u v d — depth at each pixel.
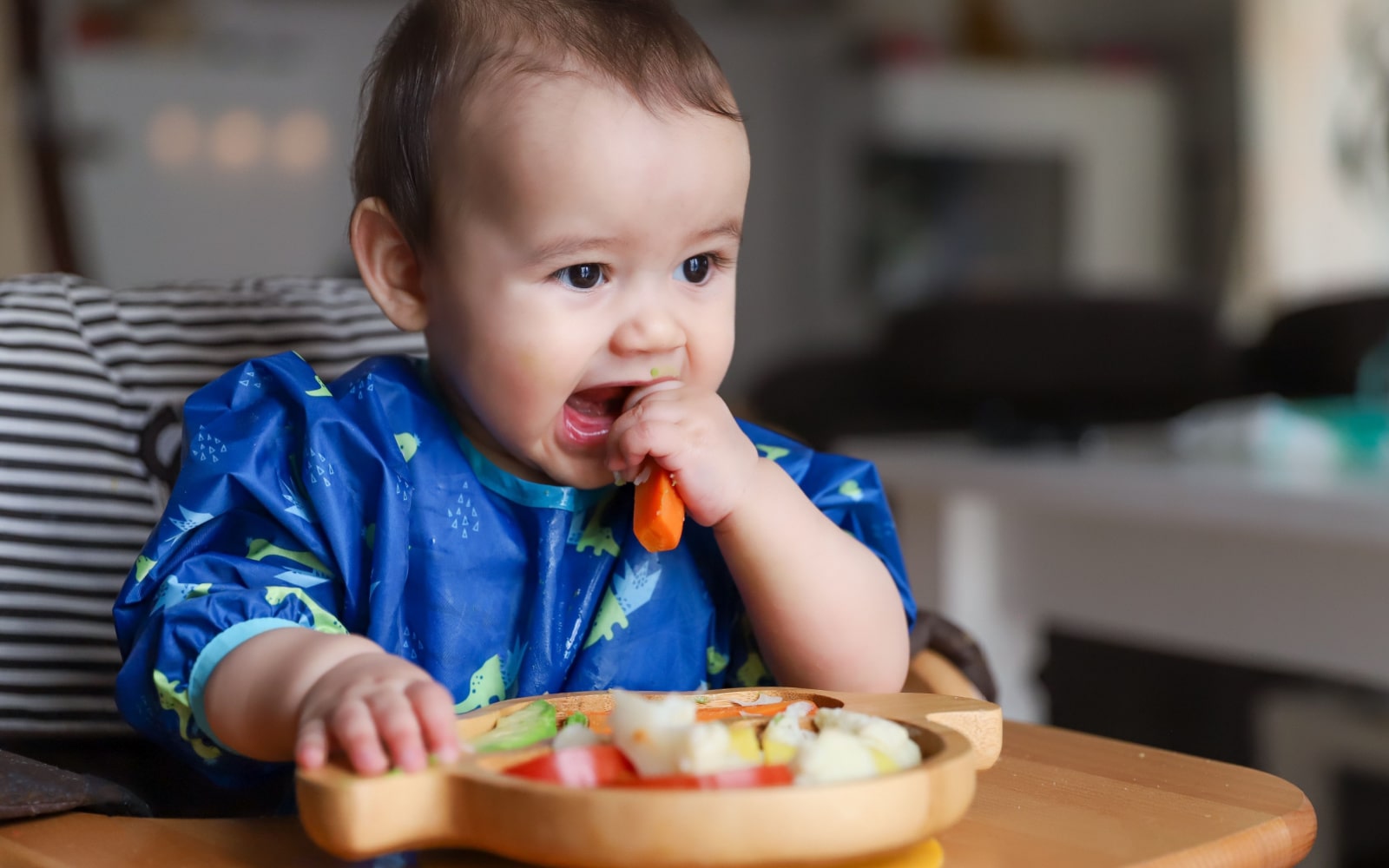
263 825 0.59
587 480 0.73
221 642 0.62
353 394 0.76
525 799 0.46
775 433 0.87
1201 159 4.59
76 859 0.55
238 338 0.95
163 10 4.12
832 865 0.46
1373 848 1.67
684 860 0.45
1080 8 4.96
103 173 4.04
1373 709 2.17
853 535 0.80
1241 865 0.55
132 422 0.90
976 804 0.59
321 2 4.34
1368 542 1.38
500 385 0.70
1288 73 4.16
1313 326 1.97
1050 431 2.02
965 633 0.85
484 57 0.70
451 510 0.75
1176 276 4.62
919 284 5.04
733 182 0.70
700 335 0.71
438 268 0.73
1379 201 4.00
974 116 4.87
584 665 0.76
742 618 0.80
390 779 0.48
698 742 0.49
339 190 4.43
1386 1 3.96
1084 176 4.86
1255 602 1.52
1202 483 1.56
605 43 0.69
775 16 5.05
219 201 4.27
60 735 0.84
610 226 0.68
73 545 0.86
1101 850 0.53
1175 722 2.12
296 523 0.71
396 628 0.72
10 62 3.50
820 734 0.52
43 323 0.89
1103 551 1.70
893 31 5.08
